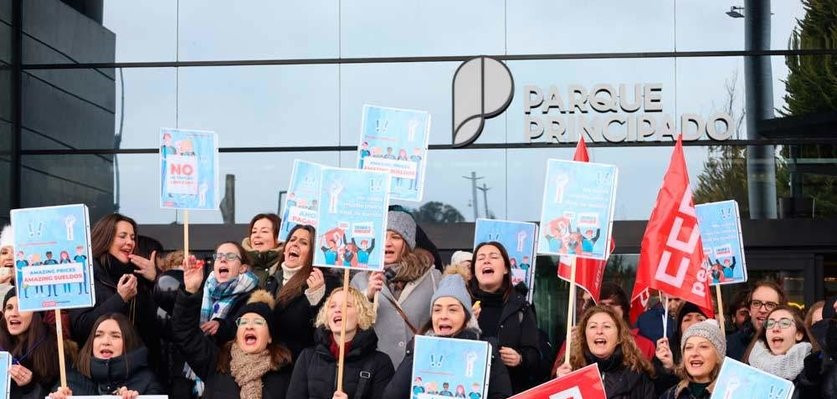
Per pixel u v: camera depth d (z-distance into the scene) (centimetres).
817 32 1541
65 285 878
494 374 833
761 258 1537
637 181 1545
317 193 1027
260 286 973
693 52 1552
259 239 1020
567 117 1559
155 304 942
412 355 835
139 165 1612
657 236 953
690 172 1543
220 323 927
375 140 957
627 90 1554
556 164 891
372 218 877
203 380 901
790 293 1526
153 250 1001
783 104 1542
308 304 919
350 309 852
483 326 914
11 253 994
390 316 916
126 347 872
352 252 874
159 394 877
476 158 1570
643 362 851
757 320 990
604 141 1553
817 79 1540
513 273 1037
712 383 838
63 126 1625
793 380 887
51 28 1633
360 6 1600
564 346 941
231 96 1609
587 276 1001
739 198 1540
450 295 841
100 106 1623
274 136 1600
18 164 1622
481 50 1580
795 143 1537
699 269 942
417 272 930
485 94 1570
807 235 1525
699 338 839
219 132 1606
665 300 975
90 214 1612
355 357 853
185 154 970
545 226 888
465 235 1561
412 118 957
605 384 842
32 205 1620
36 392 891
